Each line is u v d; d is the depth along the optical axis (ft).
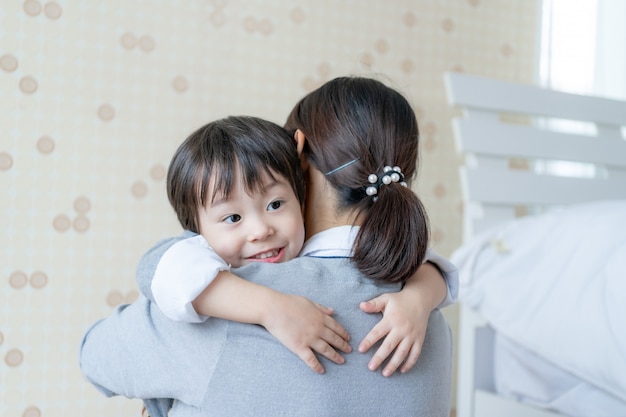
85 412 5.26
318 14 6.21
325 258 2.38
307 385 2.09
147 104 5.45
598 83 7.59
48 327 5.12
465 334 5.17
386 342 2.21
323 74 6.23
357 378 2.17
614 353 4.01
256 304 2.10
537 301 4.61
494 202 6.14
